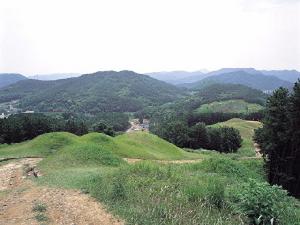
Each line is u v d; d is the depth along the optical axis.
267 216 11.26
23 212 12.51
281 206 13.80
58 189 16.23
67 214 12.02
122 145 44.28
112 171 19.55
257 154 73.38
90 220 11.34
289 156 39.28
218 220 11.62
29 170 26.92
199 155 54.53
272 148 39.50
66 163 27.55
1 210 13.03
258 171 41.59
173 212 12.10
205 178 18.75
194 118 151.75
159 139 56.16
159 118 185.00
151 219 11.24
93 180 17.53
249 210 11.34
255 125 130.00
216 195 14.02
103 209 12.45
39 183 18.64
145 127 179.50
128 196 13.95
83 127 79.94
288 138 38.44
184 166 27.30
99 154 29.92
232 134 89.00
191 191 14.56
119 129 159.00
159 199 13.64
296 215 13.98
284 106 39.31
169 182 16.53
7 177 23.80
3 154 37.94
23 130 60.62
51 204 13.39
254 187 12.13
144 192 14.73
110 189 15.05
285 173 39.31
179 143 88.94
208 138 89.00
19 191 16.61
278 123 39.28
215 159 27.80
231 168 26.78
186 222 11.34
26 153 37.09
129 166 19.84
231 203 13.48
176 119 147.50
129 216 11.50
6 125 57.97
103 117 177.00
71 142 40.34
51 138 41.03
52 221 11.34
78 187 16.30
